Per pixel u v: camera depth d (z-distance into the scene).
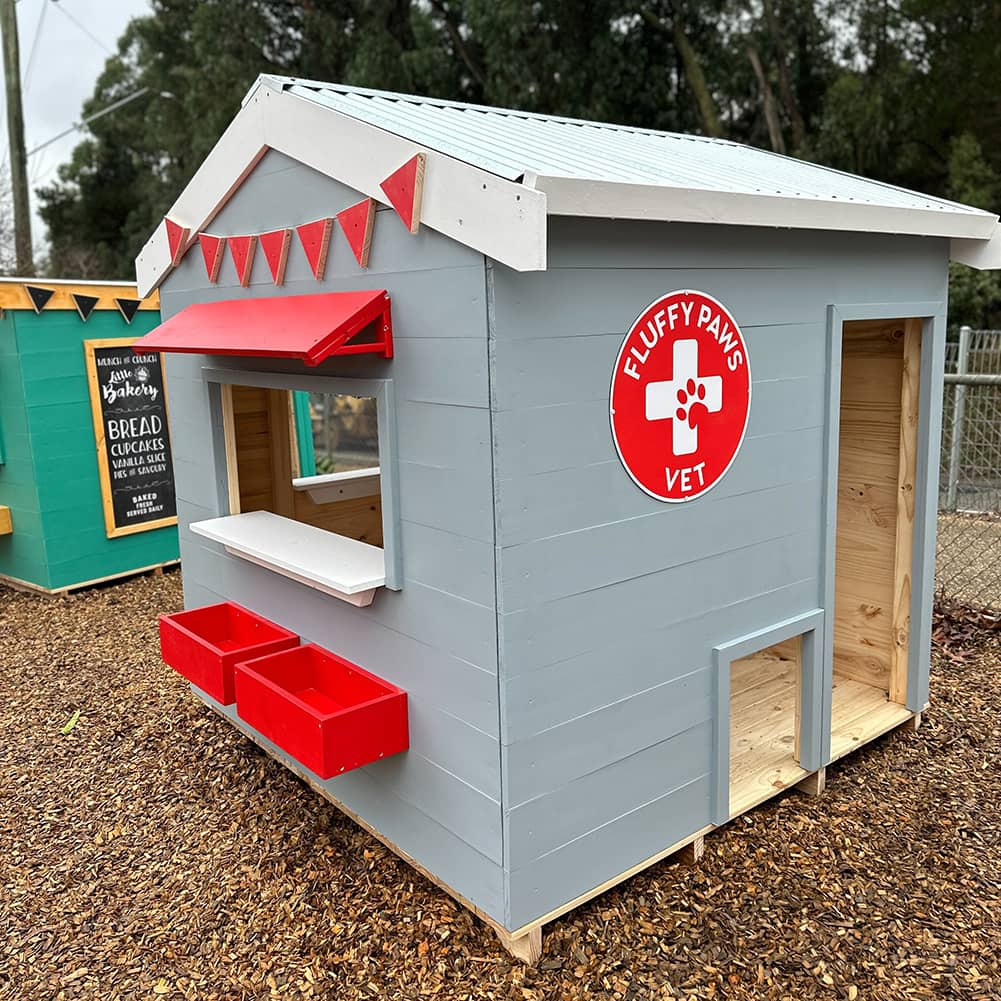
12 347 6.00
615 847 2.78
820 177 3.68
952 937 2.73
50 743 4.25
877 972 2.59
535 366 2.35
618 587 2.65
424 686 2.71
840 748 3.58
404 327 2.56
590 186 2.19
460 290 2.33
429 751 2.74
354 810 3.24
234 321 3.04
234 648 3.57
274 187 3.06
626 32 15.21
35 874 3.24
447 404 2.44
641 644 2.75
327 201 2.81
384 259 2.59
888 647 4.05
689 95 16.30
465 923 2.82
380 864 3.16
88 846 3.40
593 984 2.56
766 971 2.60
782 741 3.66
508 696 2.42
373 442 15.03
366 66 15.42
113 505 6.50
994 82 13.86
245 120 3.09
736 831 3.26
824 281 3.15
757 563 3.09
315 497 4.64
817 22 15.75
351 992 2.58
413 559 2.67
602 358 2.50
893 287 3.43
